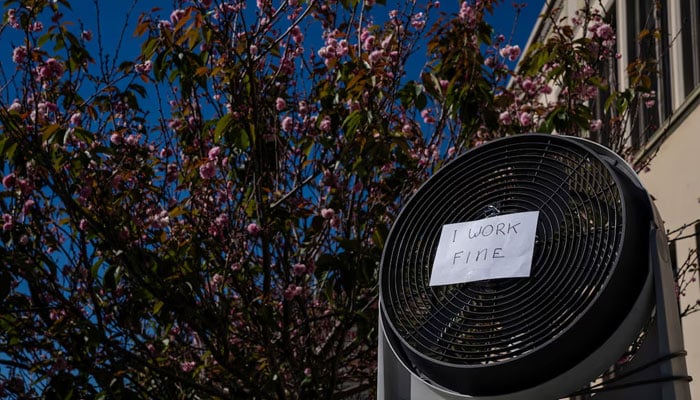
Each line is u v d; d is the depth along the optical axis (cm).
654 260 204
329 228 593
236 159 600
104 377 498
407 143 592
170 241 545
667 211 793
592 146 230
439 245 238
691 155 746
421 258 244
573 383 204
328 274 530
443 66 584
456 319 230
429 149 642
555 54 605
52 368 518
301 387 555
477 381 213
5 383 535
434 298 236
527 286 220
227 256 546
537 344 208
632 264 205
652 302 206
